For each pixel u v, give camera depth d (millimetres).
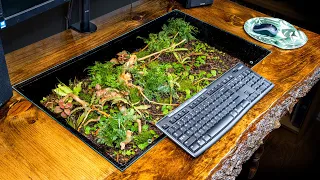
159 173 749
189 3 1316
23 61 1016
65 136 803
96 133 863
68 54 1062
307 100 1855
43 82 964
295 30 1258
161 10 1318
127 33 1156
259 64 1096
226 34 1210
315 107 1875
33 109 863
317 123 1975
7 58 1020
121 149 825
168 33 1220
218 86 966
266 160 1736
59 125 828
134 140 853
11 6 819
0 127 812
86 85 1014
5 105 865
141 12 1300
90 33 1161
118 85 970
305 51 1172
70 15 1158
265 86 996
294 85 1026
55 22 1136
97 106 920
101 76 1003
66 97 929
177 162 776
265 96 978
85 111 898
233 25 1263
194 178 747
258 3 2031
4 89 844
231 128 872
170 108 948
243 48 1180
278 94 989
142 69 1070
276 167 1696
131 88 980
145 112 932
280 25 1275
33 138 793
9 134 797
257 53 1156
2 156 750
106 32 1175
